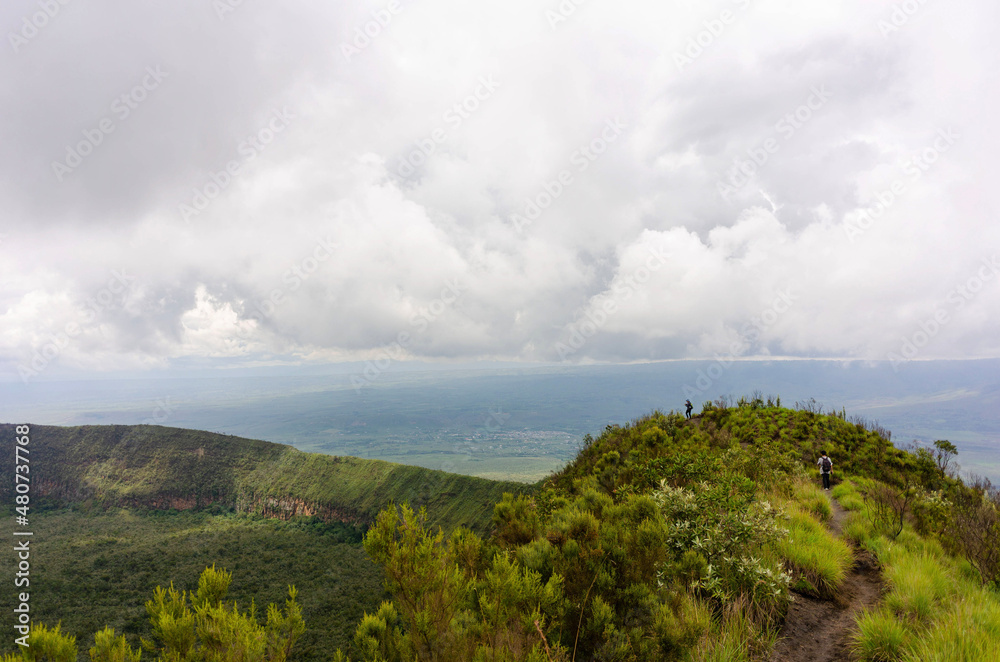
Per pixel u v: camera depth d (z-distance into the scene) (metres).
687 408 31.41
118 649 3.19
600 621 4.50
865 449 21.50
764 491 12.47
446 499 127.50
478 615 4.65
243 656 3.30
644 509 7.57
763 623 5.65
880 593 6.97
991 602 5.89
